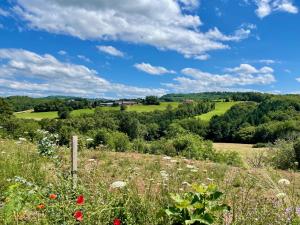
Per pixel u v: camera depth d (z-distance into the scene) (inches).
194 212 161.6
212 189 165.8
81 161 327.9
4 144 418.9
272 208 183.6
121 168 392.2
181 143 864.3
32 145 411.8
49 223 177.8
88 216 177.9
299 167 596.4
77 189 206.4
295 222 169.3
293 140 681.0
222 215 176.6
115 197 198.7
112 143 903.7
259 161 421.4
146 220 185.6
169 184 236.7
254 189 230.4
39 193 199.3
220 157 753.0
